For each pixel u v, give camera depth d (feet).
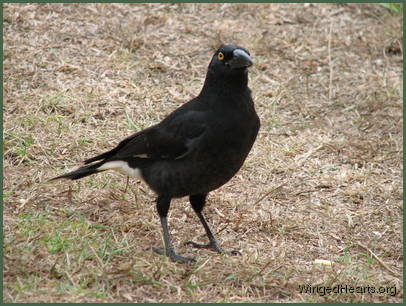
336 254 33.50
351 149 43.27
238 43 52.21
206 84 30.96
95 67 47.52
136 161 32.30
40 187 35.96
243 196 37.96
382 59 53.26
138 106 44.45
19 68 45.91
